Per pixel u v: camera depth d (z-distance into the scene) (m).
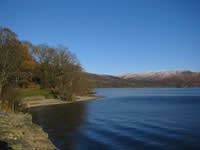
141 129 22.88
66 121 28.30
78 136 19.69
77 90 75.62
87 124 25.94
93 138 18.98
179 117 31.45
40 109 43.56
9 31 42.69
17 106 26.56
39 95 61.22
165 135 19.98
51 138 18.95
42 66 75.56
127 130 22.39
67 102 61.78
